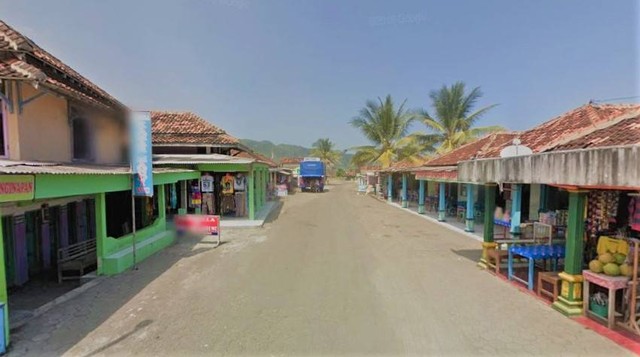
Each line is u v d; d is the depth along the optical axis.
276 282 7.66
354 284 7.49
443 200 17.52
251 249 11.05
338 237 13.11
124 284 7.66
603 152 4.61
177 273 8.46
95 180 7.73
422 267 8.84
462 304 6.33
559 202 11.94
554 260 7.96
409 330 5.31
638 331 5.09
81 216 11.37
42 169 6.26
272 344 4.94
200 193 17.44
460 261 9.46
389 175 29.48
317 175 43.91
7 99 7.49
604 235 7.31
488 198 8.73
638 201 6.95
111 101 11.55
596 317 5.66
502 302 6.43
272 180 34.22
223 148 19.20
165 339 5.13
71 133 9.77
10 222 8.27
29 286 8.27
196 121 20.19
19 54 7.75
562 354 4.62
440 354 4.64
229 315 5.93
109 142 11.63
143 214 13.28
